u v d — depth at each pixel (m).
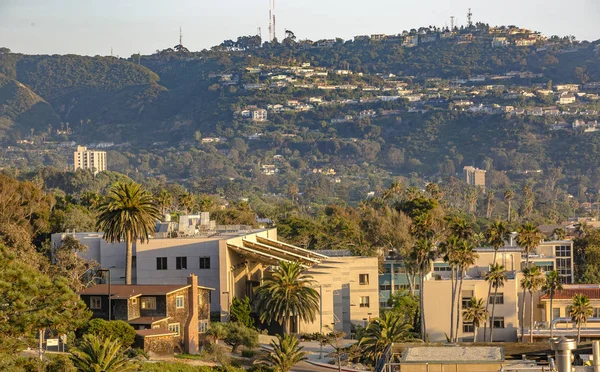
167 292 116.31
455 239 146.62
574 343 38.34
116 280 146.12
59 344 100.69
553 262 191.12
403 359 47.66
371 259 157.75
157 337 109.81
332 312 150.88
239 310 138.38
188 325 117.94
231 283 144.00
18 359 75.56
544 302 153.50
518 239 166.00
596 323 145.62
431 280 150.62
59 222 185.00
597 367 39.09
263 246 152.50
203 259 141.50
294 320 139.12
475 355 48.25
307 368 117.88
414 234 191.12
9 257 74.00
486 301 149.88
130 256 138.00
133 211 136.88
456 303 148.25
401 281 188.38
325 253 186.62
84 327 103.88
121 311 114.81
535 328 148.12
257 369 109.19
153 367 97.38
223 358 113.31
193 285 119.19
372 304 156.88
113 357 86.44
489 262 174.25
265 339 135.00
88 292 116.81
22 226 172.00
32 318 72.00
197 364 108.44
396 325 120.88
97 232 158.88
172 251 142.00
